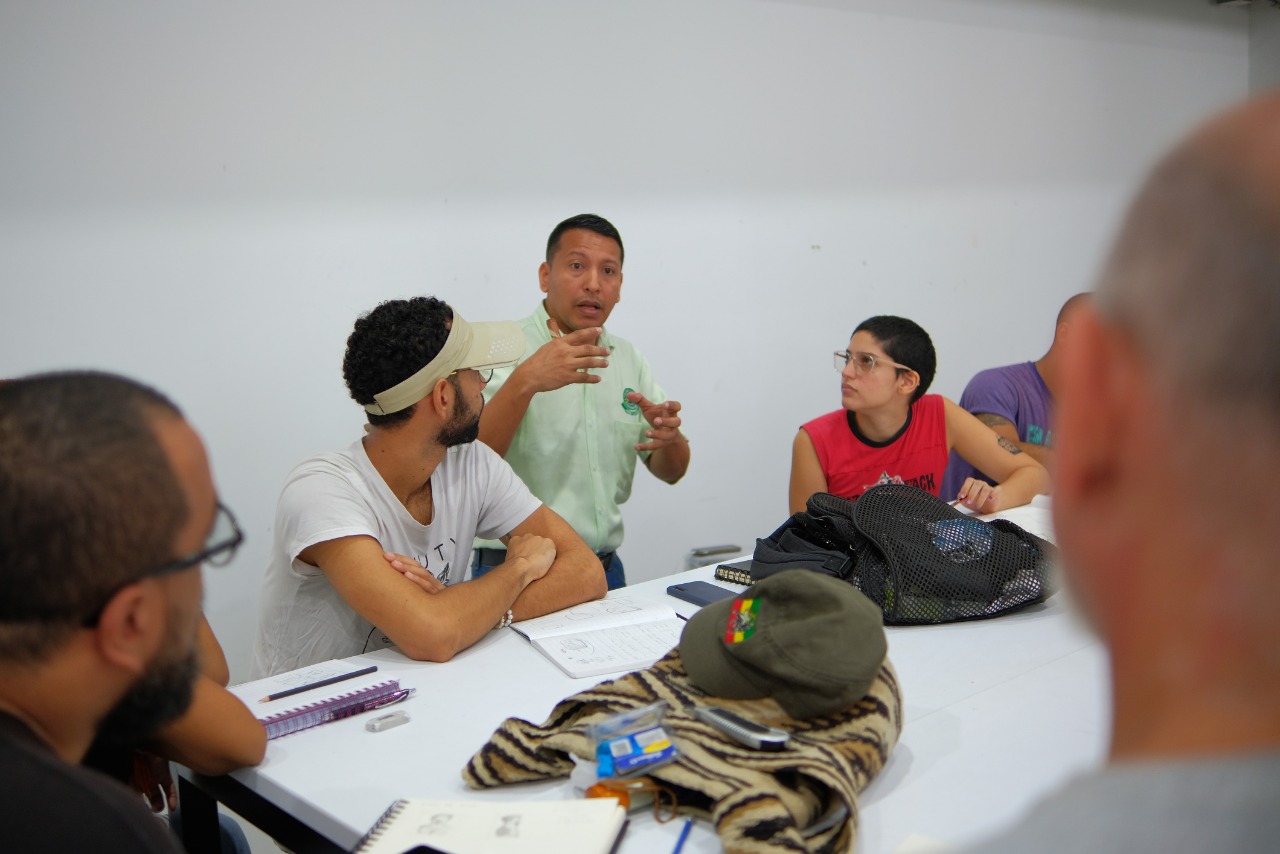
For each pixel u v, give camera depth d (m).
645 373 2.74
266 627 1.79
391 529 1.77
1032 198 4.25
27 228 2.39
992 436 2.54
